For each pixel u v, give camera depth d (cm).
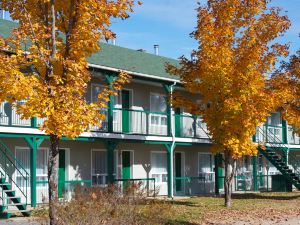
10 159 2008
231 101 1953
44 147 2169
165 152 2823
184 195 2778
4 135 1842
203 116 2094
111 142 2256
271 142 3247
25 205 1762
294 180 3089
